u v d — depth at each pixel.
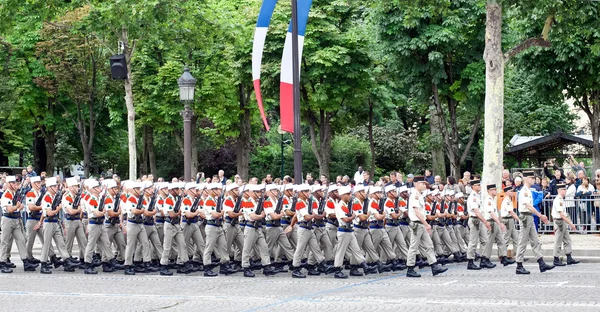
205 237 21.02
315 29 37.50
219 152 59.59
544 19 27.27
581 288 15.79
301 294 15.81
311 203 18.80
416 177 21.27
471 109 37.88
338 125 48.62
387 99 43.47
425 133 54.38
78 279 19.02
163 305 14.66
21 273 20.44
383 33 35.91
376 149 56.09
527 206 18.59
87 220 22.58
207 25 29.75
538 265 20.89
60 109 49.81
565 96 35.97
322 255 19.22
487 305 13.74
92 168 60.97
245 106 43.72
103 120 52.56
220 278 19.02
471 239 20.41
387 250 19.86
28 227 20.80
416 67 36.53
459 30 35.47
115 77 25.00
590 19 29.06
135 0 27.39
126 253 19.97
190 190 19.92
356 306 14.02
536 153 37.28
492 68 25.52
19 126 50.19
